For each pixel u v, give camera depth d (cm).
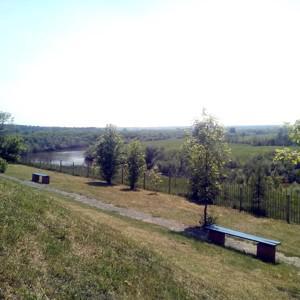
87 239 714
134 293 574
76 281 536
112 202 1914
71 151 8900
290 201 1911
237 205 1988
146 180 2819
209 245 1234
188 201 2127
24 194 866
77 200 1877
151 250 852
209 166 1523
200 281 758
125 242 805
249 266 1058
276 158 943
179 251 1070
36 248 584
